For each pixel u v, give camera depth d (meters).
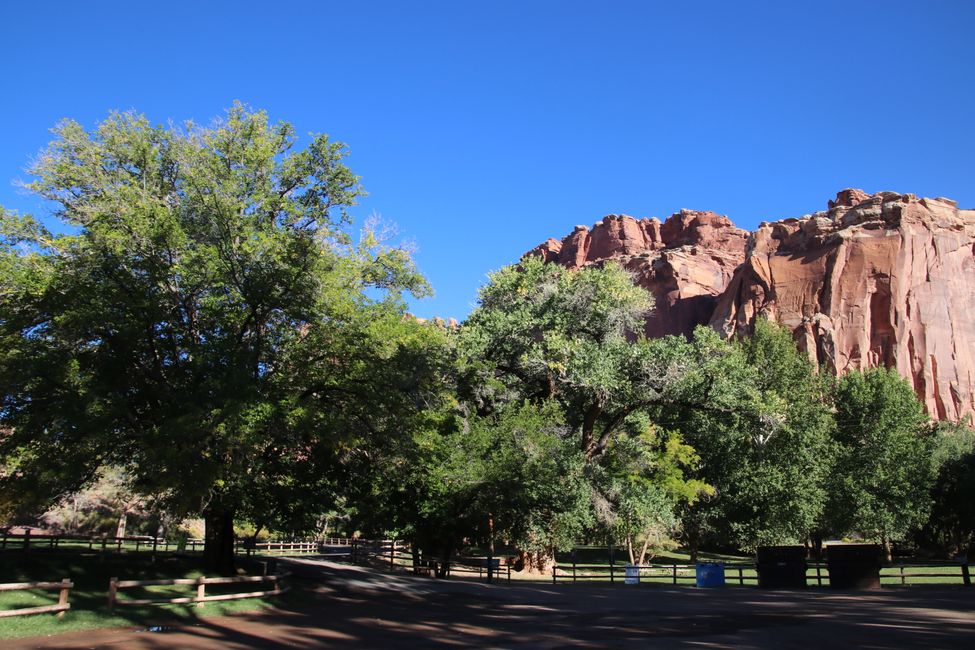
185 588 17.41
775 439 43.19
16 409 15.14
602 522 30.81
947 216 103.81
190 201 16.39
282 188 19.25
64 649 9.95
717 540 46.69
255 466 16.69
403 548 43.16
